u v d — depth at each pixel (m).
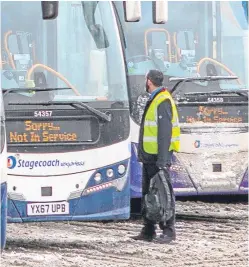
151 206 31.59
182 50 37.78
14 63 31.77
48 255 29.33
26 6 32.28
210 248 30.86
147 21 37.50
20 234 33.41
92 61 32.28
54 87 31.77
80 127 31.22
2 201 25.25
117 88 32.00
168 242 31.83
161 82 31.86
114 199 31.50
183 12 37.94
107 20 32.66
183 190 36.97
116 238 32.69
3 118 25.50
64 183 30.91
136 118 36.28
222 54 38.09
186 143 37.03
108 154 31.42
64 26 32.41
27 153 30.64
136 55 37.12
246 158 37.53
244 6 38.53
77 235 33.28
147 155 31.78
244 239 32.50
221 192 37.34
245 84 37.91
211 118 37.31
